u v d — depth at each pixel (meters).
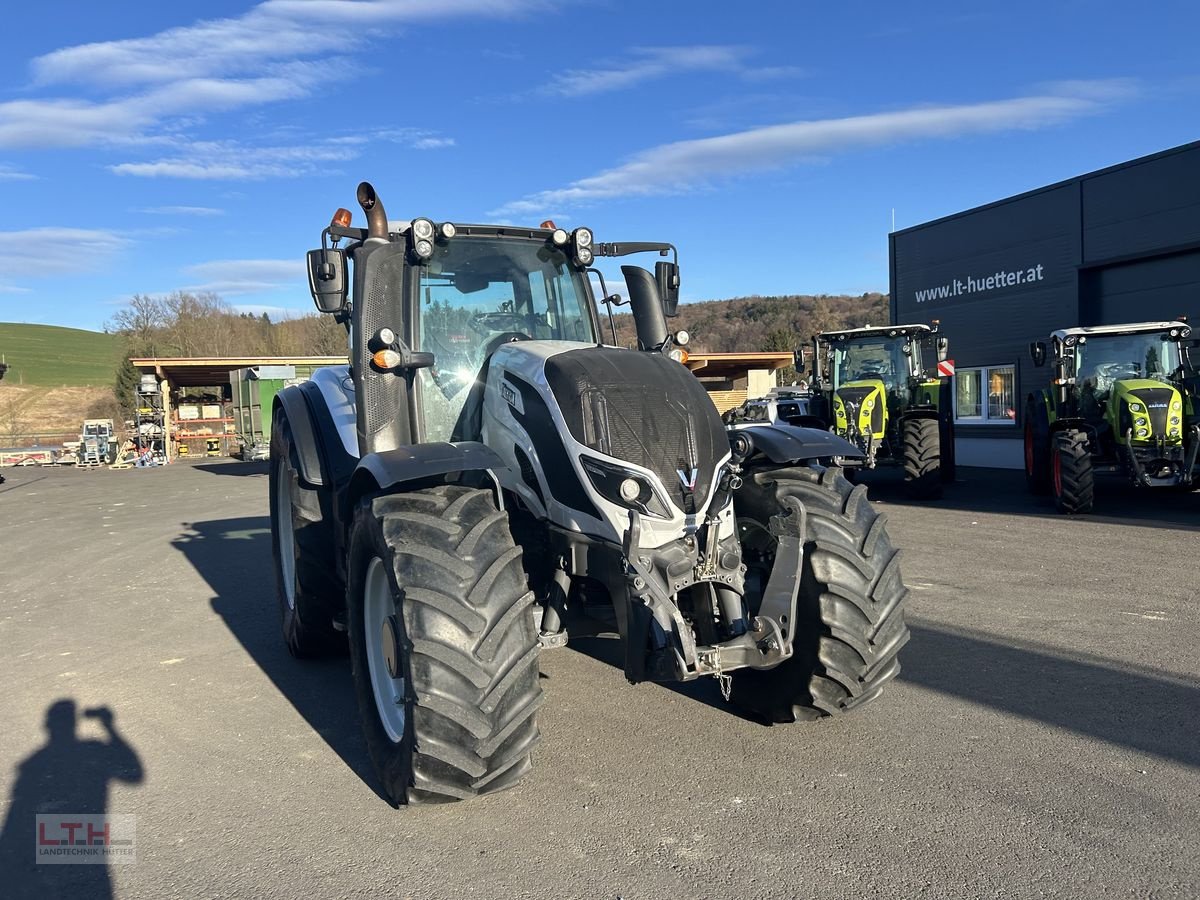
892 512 11.06
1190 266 16.28
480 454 3.56
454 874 2.94
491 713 3.10
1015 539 8.85
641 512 3.41
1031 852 2.96
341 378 5.49
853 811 3.28
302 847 3.16
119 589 7.93
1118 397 10.39
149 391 29.59
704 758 3.79
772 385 33.12
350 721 4.45
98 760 4.02
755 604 4.04
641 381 3.71
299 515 5.10
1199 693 4.41
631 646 3.39
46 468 28.42
